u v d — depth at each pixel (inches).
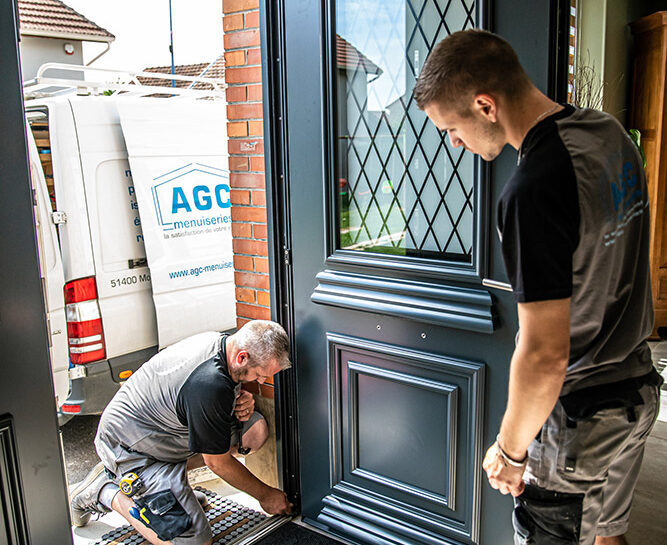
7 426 67.0
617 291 53.1
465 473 84.3
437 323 81.0
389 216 87.5
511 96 52.1
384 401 90.4
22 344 67.7
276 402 104.3
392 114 84.7
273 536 99.7
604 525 62.3
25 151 66.2
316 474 101.1
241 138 103.9
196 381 93.2
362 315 89.8
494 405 79.5
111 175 148.3
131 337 150.8
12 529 68.9
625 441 55.6
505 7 69.9
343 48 87.2
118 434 101.7
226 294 172.1
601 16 182.5
